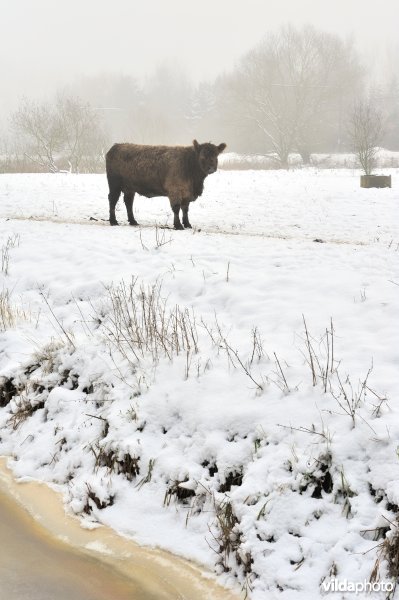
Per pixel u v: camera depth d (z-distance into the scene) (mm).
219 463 4988
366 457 4574
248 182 23578
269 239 11008
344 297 7219
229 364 5953
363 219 14742
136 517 5043
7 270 9805
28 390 6691
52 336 7426
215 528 4684
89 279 8930
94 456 5621
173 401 5676
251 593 4191
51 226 13078
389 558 3992
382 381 5309
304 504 4473
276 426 5043
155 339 6430
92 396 6250
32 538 4996
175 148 12414
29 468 5910
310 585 4062
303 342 6305
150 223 14227
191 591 4340
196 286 8109
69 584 4434
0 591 4352
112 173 13289
